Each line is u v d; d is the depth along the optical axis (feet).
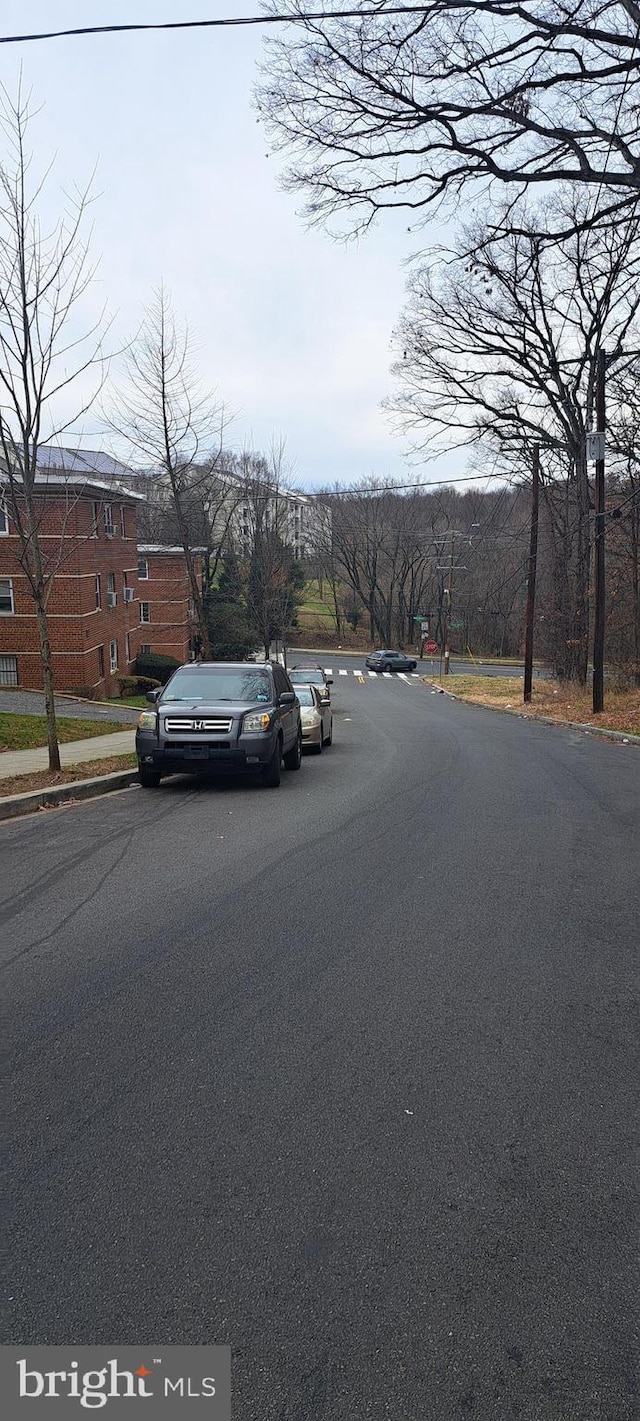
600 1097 13.07
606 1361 8.30
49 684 42.42
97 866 26.12
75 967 17.97
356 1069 13.80
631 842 29.68
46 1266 9.43
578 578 118.21
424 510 280.92
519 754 58.03
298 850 28.07
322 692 72.59
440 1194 10.73
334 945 19.35
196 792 40.70
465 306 107.45
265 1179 10.97
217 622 172.35
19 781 39.91
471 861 26.71
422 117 38.27
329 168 41.09
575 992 16.96
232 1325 8.65
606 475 107.65
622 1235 10.03
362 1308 8.88
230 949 19.06
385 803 37.01
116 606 127.44
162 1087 13.20
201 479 102.58
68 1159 11.35
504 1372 8.17
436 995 16.71
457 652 304.50
